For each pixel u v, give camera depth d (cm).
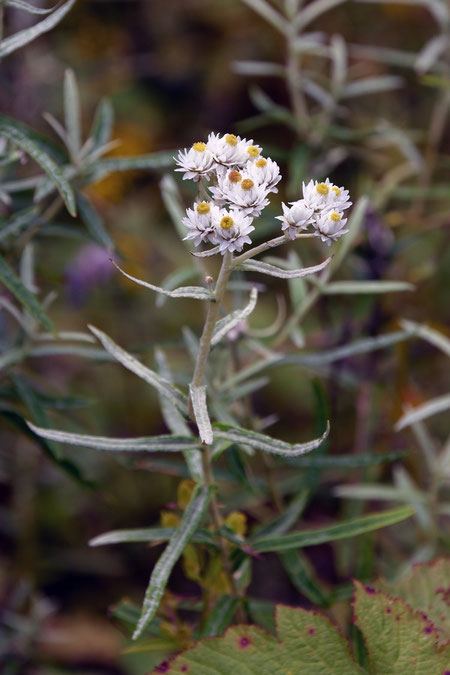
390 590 56
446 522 80
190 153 50
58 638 77
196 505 53
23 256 62
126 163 60
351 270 77
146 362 86
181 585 84
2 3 54
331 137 80
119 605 60
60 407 62
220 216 49
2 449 86
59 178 53
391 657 53
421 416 64
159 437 52
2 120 54
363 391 76
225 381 63
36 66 80
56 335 55
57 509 87
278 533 60
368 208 74
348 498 73
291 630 53
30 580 82
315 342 78
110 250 61
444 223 81
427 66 78
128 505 87
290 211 49
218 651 53
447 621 56
